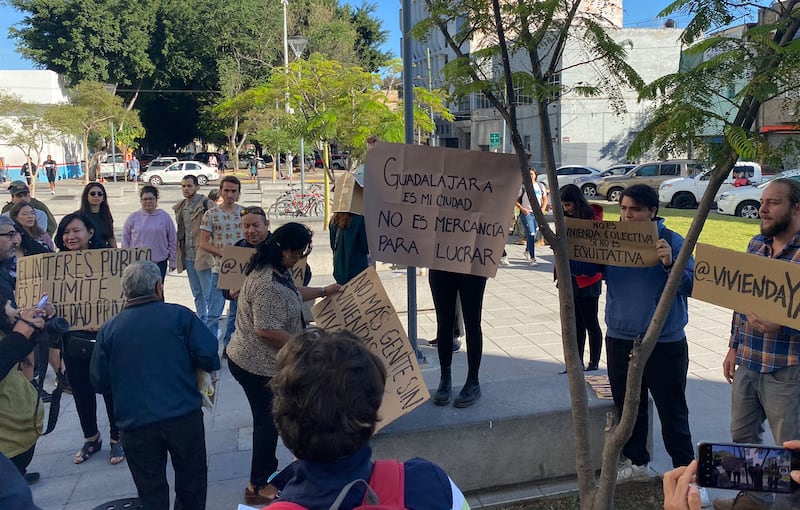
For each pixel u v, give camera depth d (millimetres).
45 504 4137
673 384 3643
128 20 41719
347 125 13430
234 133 46125
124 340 3326
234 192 6887
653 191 3611
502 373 6203
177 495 3492
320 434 1424
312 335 1591
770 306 2910
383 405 3506
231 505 4062
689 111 2105
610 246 3648
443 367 4113
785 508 1952
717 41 2248
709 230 15250
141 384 3299
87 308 4410
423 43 3094
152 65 43156
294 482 1474
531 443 3955
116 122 39594
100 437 4883
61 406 5766
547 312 8516
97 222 6594
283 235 3707
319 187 21188
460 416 3887
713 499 3756
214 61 45188
